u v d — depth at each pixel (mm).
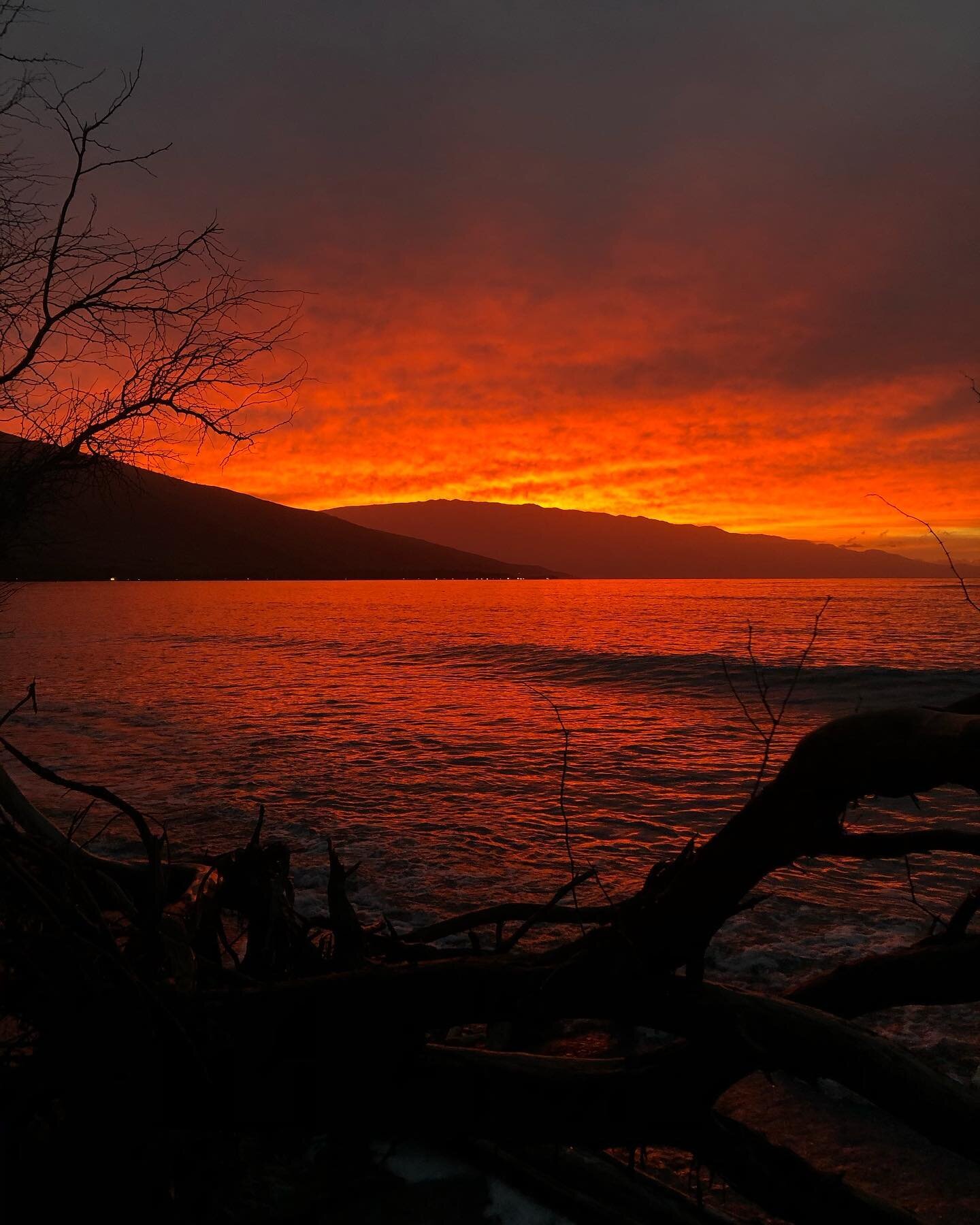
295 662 28875
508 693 20484
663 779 10391
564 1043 3779
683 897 1821
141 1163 2260
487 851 7227
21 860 2824
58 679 23172
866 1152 3076
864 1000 1881
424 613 70375
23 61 2578
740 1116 3354
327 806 8898
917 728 1502
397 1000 2080
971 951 1787
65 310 2688
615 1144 2020
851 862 6828
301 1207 2436
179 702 18250
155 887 2604
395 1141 2316
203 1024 2207
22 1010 2430
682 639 41188
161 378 2775
